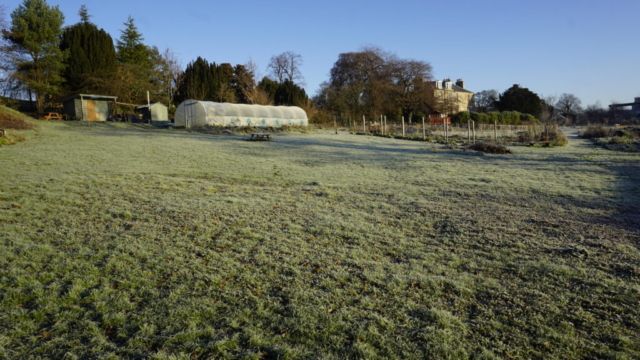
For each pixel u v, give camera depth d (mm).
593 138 30484
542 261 5078
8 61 30953
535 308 3842
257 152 17156
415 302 4000
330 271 4766
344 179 11406
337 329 3486
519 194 9445
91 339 3307
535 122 58406
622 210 7797
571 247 5586
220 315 3715
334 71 63250
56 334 3389
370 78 57844
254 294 4145
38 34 33219
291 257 5207
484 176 12117
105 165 12000
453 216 7371
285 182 10750
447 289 4301
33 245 5418
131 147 16609
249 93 51281
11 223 6352
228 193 9078
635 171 13195
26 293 4090
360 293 4199
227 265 4902
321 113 49469
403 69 57000
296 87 53500
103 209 7312
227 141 21391
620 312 3744
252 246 5629
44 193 8211
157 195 8555
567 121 63562
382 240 5988
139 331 3424
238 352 3143
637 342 3232
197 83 46438
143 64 46469
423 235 6273
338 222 6852
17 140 16266
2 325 3506
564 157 17484
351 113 52969
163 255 5191
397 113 56500
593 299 4012
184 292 4168
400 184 10750
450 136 31484
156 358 3045
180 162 13414
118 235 5969
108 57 38750
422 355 3115
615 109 71125
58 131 21578
